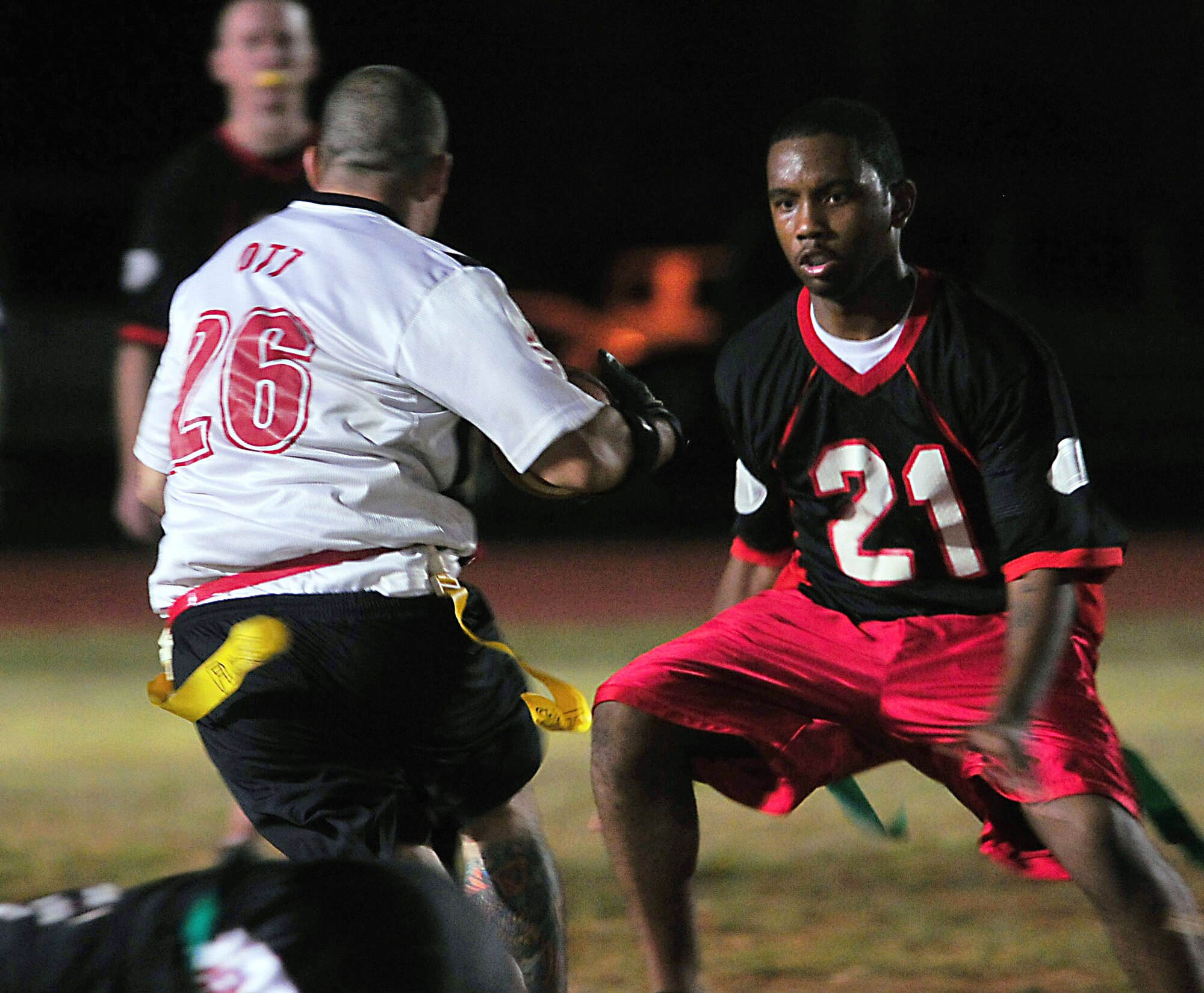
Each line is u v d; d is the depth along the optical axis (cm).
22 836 2308
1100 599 1414
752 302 6812
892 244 1377
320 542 1231
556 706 1289
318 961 730
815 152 1355
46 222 7631
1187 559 5841
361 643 1230
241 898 762
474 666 1284
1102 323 7119
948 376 1360
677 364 6812
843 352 1394
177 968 747
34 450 7588
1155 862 1273
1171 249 7200
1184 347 7156
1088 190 7138
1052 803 1280
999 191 7119
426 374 1229
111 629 4541
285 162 2092
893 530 1421
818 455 1428
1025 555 1332
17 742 3066
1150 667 3784
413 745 1279
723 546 6241
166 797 2583
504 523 7025
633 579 5419
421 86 1329
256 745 1238
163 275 2092
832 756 1443
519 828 1373
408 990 730
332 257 1259
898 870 2141
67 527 6731
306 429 1238
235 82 2067
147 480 1359
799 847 2272
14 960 777
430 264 1252
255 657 1195
